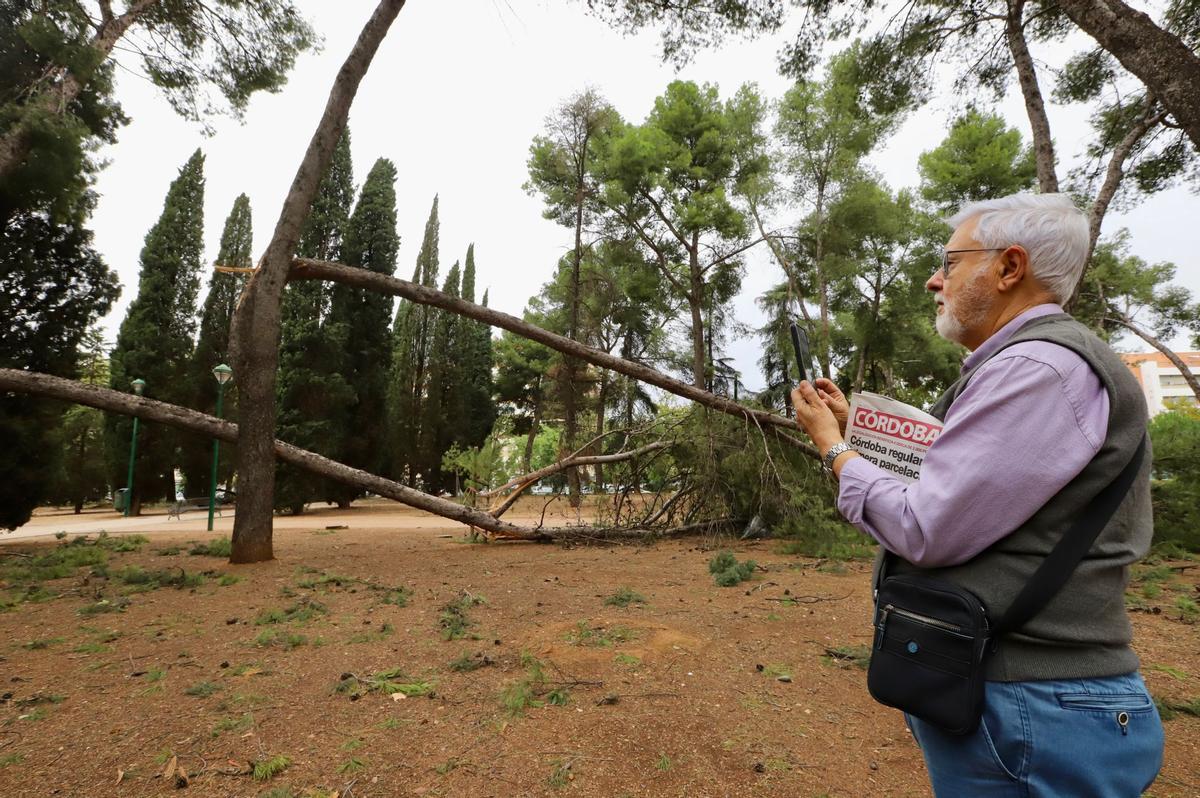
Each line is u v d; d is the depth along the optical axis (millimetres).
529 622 4547
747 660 3707
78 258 12227
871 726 2807
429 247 42375
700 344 25094
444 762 2410
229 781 2266
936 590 1075
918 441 1282
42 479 11750
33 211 11250
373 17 7746
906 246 25719
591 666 3549
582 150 24422
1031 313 1201
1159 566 6914
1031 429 996
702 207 23859
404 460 37500
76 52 8508
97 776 2301
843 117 20562
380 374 30109
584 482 15867
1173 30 8891
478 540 10469
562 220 26422
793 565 7387
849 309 27812
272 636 4098
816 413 1422
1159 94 4633
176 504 24297
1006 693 1005
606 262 26453
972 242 1311
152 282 29438
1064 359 1034
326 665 3576
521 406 42188
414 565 7453
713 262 25391
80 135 9055
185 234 31000
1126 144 9328
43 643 4000
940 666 1046
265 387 7562
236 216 36562
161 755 2459
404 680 3316
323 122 7703
